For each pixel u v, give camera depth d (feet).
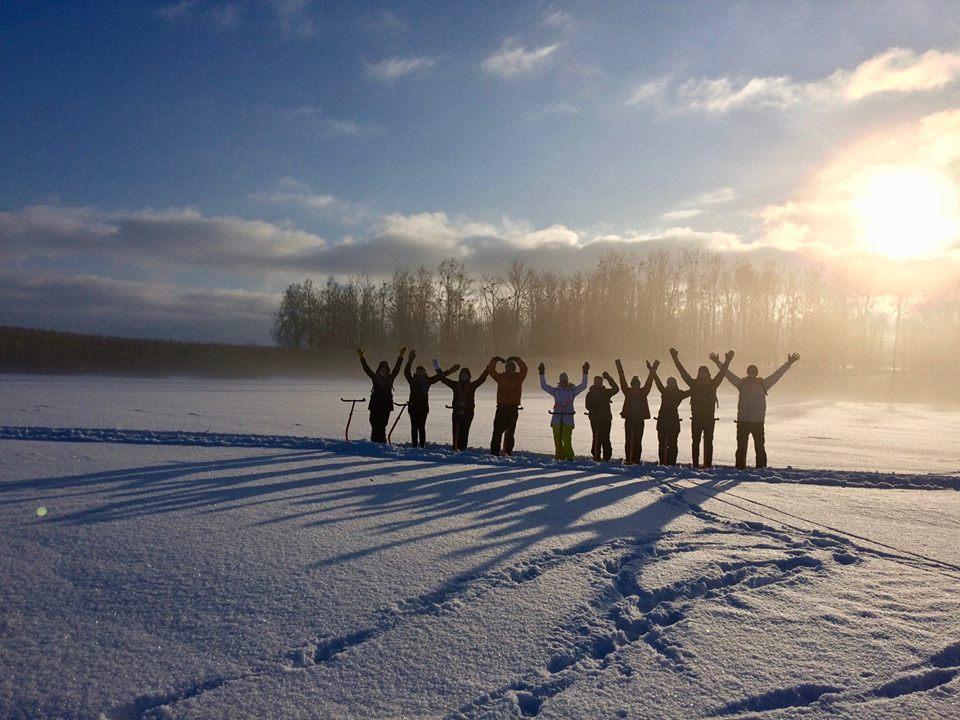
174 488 30.32
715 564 20.38
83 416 67.72
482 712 11.69
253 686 12.42
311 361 217.97
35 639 14.16
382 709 11.74
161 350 208.95
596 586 18.24
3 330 202.28
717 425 87.40
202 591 17.19
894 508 30.76
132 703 11.81
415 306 269.85
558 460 43.47
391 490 31.30
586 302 257.34
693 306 266.98
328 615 15.80
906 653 14.35
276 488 30.99
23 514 24.73
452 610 16.29
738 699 12.33
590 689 12.65
